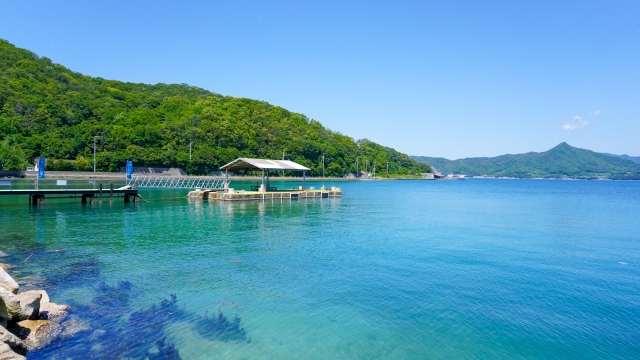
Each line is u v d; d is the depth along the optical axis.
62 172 67.25
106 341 8.64
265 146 116.12
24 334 8.62
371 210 36.94
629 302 11.48
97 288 12.12
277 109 148.00
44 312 9.80
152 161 83.94
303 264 15.48
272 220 28.00
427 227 25.92
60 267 14.44
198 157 91.25
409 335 9.26
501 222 29.14
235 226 24.78
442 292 12.23
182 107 121.69
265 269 14.64
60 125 84.62
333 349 8.56
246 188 70.25
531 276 14.10
